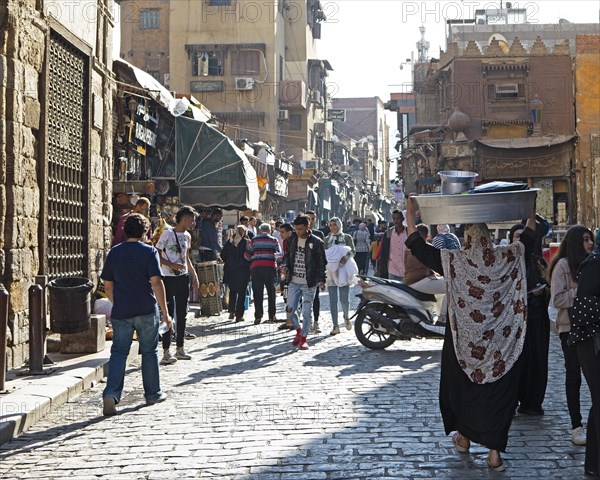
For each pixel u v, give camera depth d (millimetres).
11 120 9773
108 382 7371
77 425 6902
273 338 12516
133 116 17250
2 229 9625
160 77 53500
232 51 52219
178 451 5922
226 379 8945
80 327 9359
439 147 44094
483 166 40688
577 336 5062
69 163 12133
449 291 5613
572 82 41406
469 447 5801
